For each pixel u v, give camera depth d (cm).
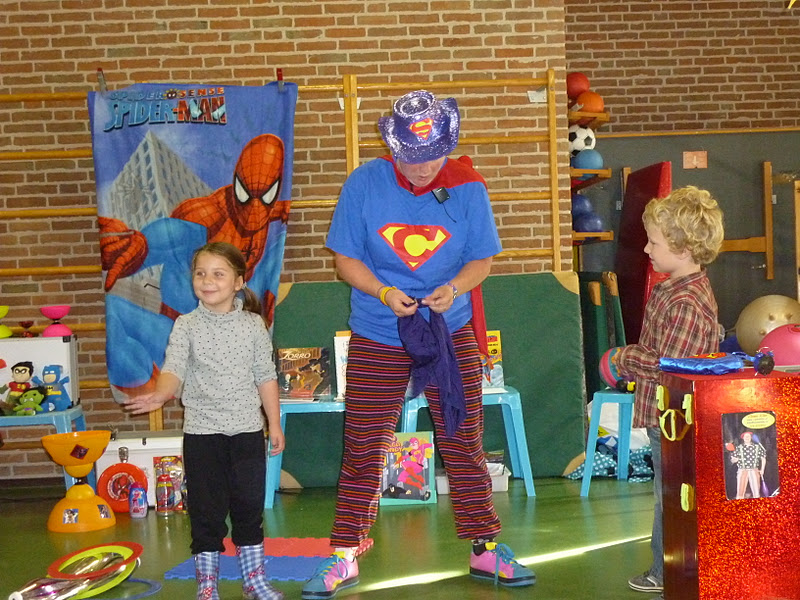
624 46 878
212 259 289
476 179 288
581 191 834
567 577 317
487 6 540
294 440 509
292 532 402
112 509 458
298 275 539
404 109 261
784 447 224
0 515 459
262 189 517
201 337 288
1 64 534
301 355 489
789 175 842
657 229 263
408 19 539
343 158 539
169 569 348
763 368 225
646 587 296
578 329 516
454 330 291
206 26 536
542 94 538
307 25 538
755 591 224
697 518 221
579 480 497
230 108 517
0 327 491
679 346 257
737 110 886
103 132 511
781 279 848
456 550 358
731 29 881
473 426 298
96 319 541
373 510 303
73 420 497
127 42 535
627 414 486
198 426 288
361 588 311
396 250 281
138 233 514
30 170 537
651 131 872
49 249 539
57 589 304
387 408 291
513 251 536
